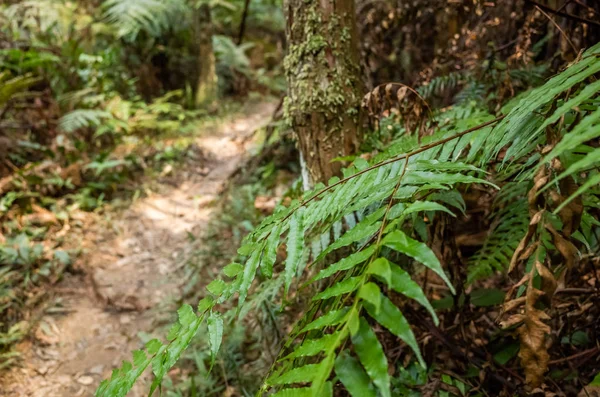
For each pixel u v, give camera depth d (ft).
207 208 14.39
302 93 6.21
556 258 5.44
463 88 8.65
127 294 10.50
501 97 6.02
